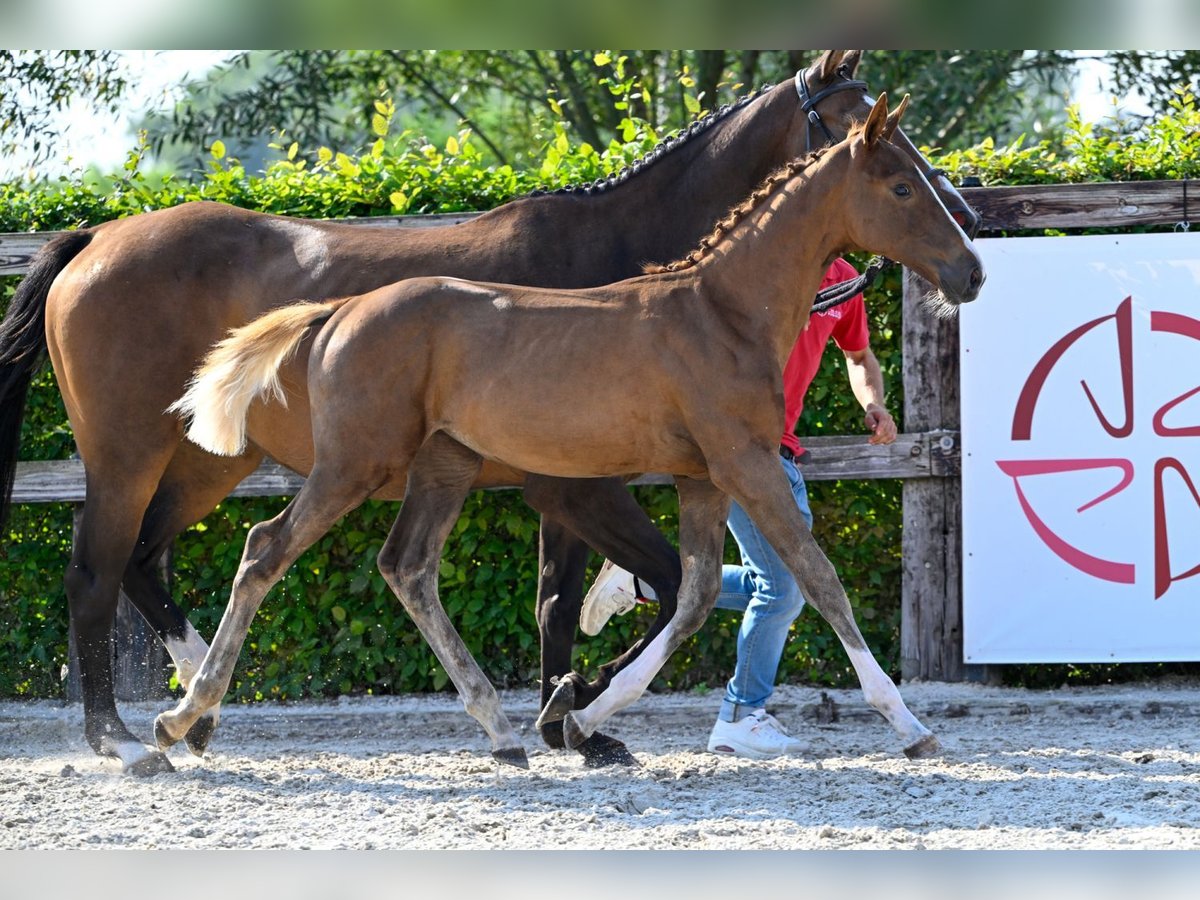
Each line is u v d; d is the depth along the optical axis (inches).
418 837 256.2
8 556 447.2
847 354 366.6
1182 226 425.4
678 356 290.5
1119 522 413.7
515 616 431.8
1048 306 414.3
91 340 354.6
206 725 339.9
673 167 347.9
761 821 265.9
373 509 432.1
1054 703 400.8
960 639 426.0
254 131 1054.4
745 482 289.1
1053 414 414.6
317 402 306.8
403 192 437.1
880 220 294.5
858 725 397.7
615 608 358.9
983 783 300.2
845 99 346.6
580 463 298.7
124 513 357.1
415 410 302.2
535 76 1153.4
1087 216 416.2
